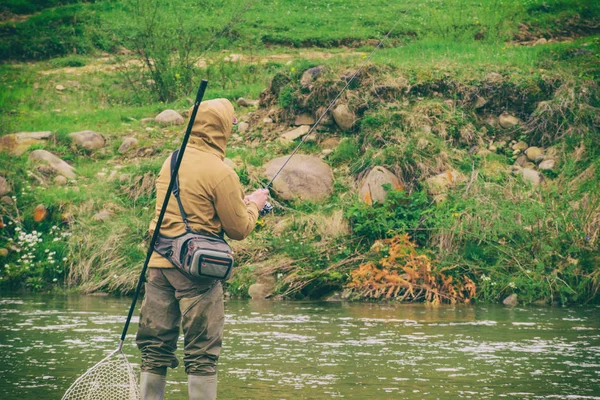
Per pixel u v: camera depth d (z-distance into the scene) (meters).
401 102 16.23
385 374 6.95
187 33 22.23
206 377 5.33
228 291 12.57
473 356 7.77
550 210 13.22
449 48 20.50
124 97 22.23
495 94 16.33
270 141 16.55
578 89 16.16
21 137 17.47
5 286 13.46
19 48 27.83
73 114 20.09
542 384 6.59
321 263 12.86
